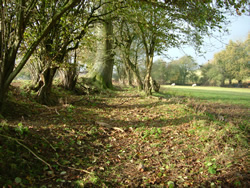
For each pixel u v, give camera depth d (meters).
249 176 4.12
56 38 8.93
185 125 7.40
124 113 9.66
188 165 4.72
